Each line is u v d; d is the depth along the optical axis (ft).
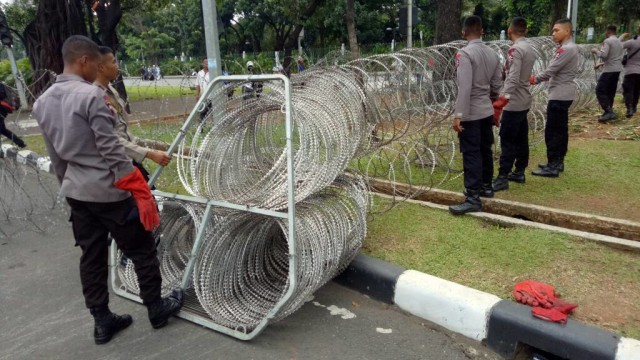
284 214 10.19
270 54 82.84
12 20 81.82
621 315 9.97
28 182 23.82
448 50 19.57
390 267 12.07
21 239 16.83
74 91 9.36
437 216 15.97
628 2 102.78
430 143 21.74
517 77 16.83
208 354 9.98
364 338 10.38
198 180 12.62
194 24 153.89
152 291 10.63
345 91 13.43
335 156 12.40
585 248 13.05
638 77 30.50
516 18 17.46
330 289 12.65
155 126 31.19
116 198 9.83
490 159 16.90
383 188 19.30
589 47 31.63
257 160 14.02
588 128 29.37
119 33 165.89
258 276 12.67
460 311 10.36
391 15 116.16
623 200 16.92
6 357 10.10
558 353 9.11
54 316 11.71
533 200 17.17
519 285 10.91
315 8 48.78
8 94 26.91
